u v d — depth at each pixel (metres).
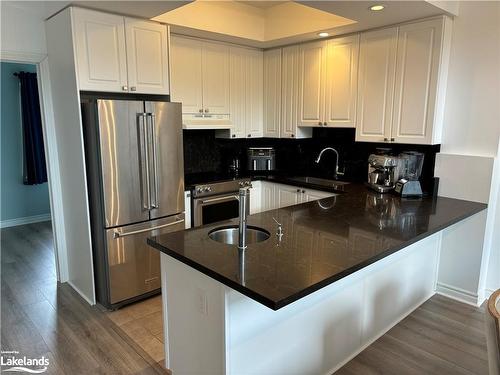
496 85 2.84
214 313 1.74
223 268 1.66
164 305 2.16
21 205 5.52
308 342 2.09
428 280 3.19
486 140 2.95
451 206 2.86
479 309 3.06
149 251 3.20
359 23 3.14
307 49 3.94
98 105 2.73
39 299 3.24
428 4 2.63
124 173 2.93
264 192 4.33
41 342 2.62
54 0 2.58
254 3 3.72
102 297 3.14
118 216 2.96
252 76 4.36
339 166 4.21
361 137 3.56
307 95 4.01
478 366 2.37
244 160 4.74
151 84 3.20
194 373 1.99
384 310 2.67
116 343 2.62
